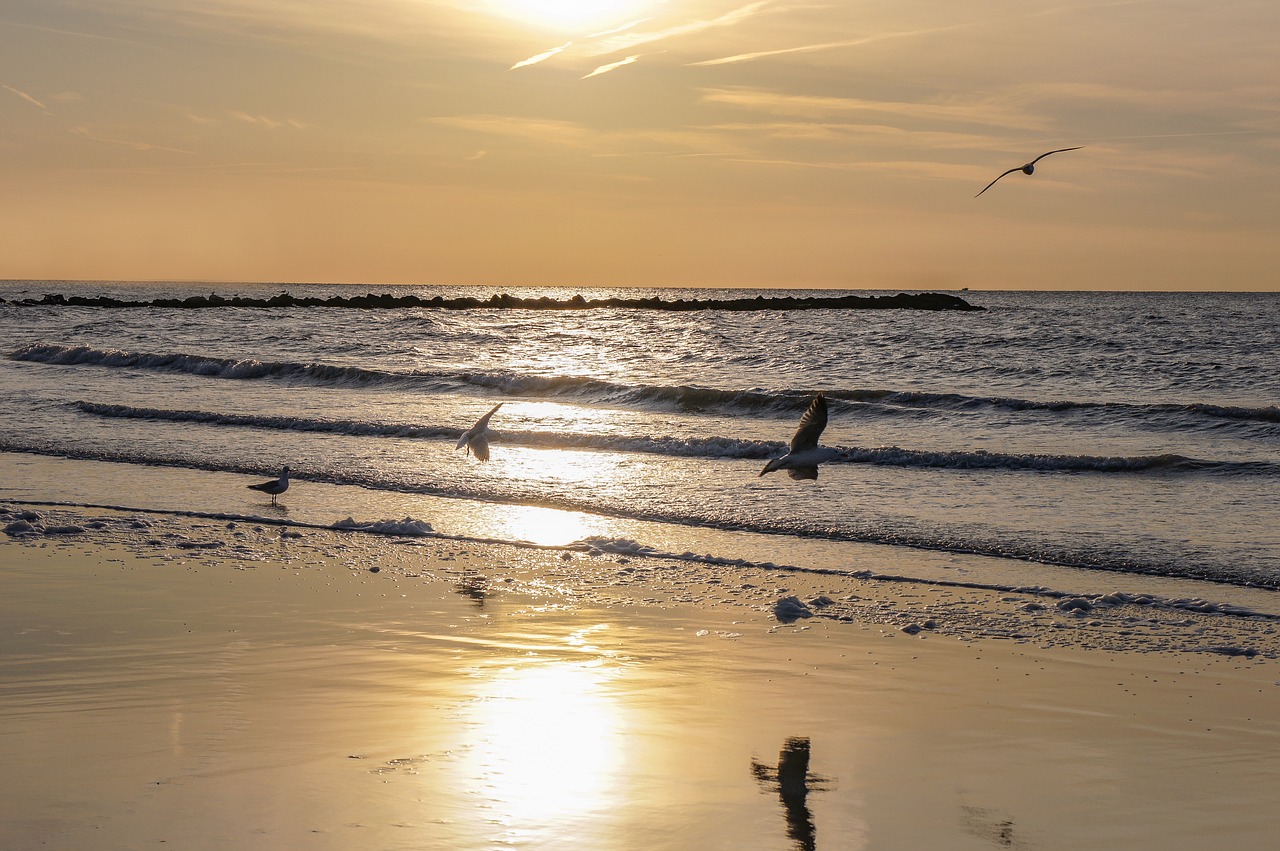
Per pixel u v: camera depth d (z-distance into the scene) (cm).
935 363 4716
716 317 9319
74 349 4406
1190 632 1094
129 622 1093
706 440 2338
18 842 630
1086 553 1408
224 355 4816
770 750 797
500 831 656
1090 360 4741
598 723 845
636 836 655
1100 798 722
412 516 1664
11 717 837
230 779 724
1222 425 2712
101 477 1956
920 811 700
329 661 984
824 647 1051
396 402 3158
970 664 1002
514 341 5856
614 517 1677
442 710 863
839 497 1806
